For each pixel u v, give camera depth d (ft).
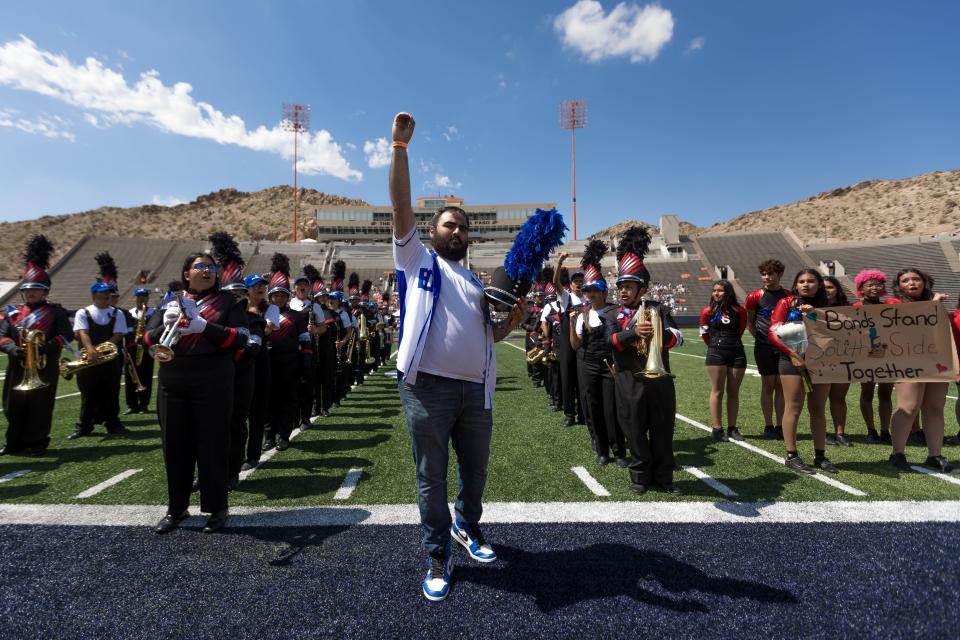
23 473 13.05
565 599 6.73
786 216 371.97
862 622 6.19
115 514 10.07
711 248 153.99
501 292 7.00
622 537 8.70
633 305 11.34
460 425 7.52
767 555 7.94
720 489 11.26
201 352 9.18
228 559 8.03
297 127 192.54
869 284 15.05
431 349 7.00
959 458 13.76
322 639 5.92
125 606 6.66
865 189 357.00
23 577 7.46
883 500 10.44
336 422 19.57
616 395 11.55
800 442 15.89
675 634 5.98
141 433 18.17
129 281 141.49
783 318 12.85
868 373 12.62
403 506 10.43
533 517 9.70
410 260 7.14
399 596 6.86
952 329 12.98
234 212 508.94
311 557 8.07
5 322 15.05
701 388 27.02
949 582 7.07
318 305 19.71
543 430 17.70
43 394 15.24
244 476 12.67
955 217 223.51
